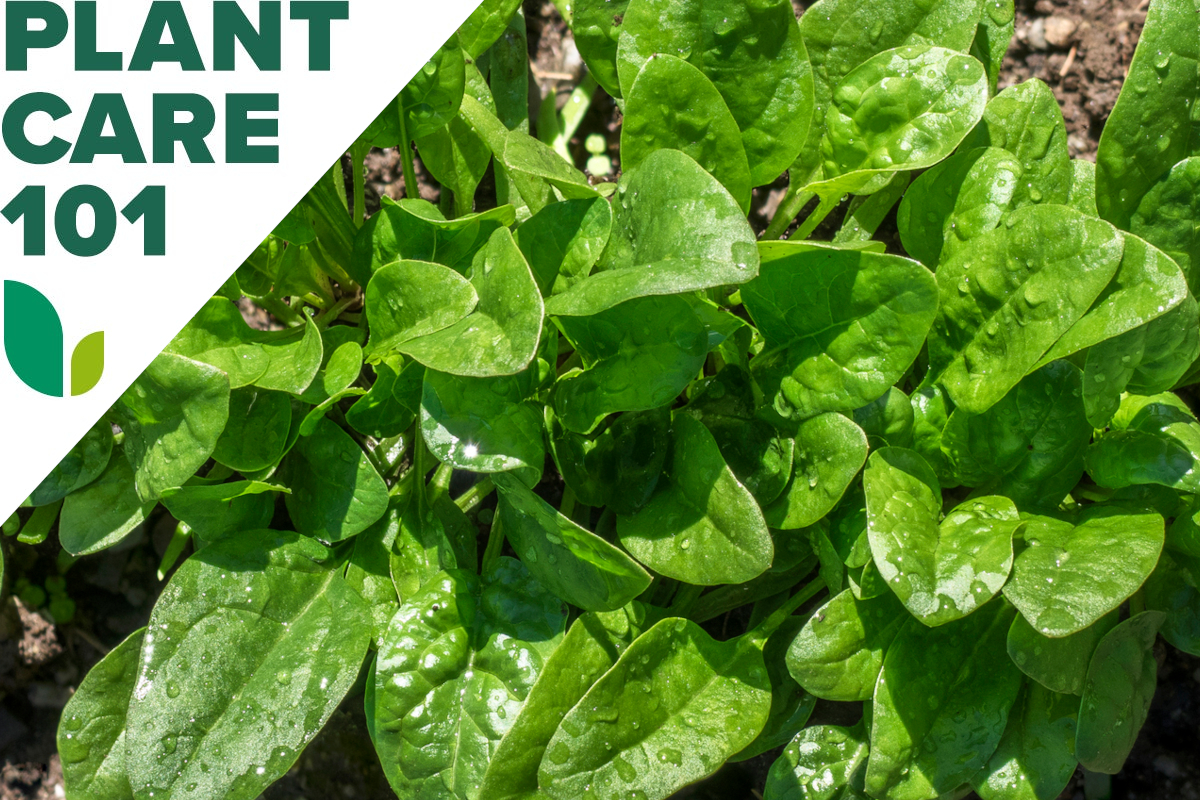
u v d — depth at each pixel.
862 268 0.76
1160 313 0.75
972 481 0.81
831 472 0.78
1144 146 0.80
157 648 0.79
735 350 0.80
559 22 0.95
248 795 0.78
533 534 0.79
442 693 0.79
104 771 0.80
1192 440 0.79
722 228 0.74
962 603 0.76
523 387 0.79
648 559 0.78
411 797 0.78
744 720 0.78
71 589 0.94
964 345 0.80
